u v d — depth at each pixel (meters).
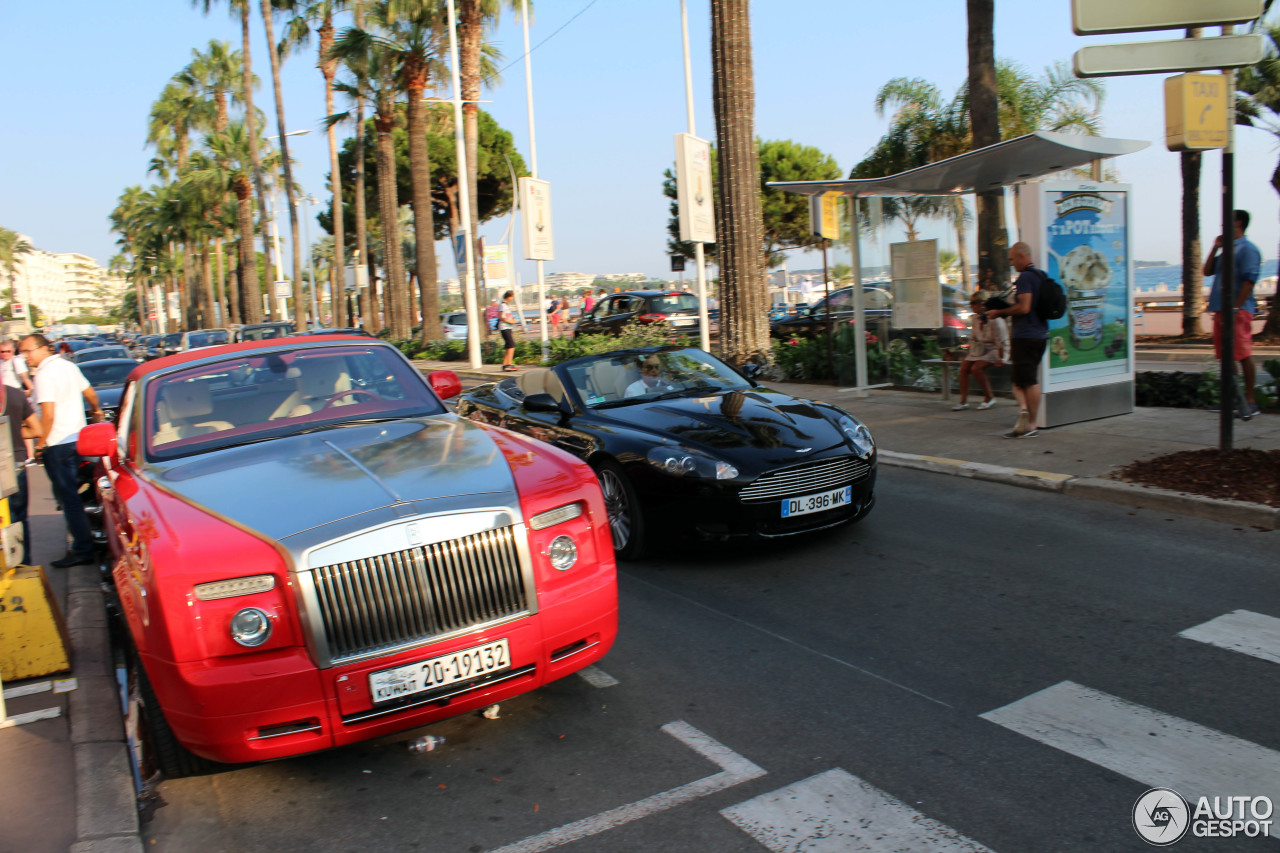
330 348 5.03
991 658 4.09
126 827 3.10
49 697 4.18
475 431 4.29
